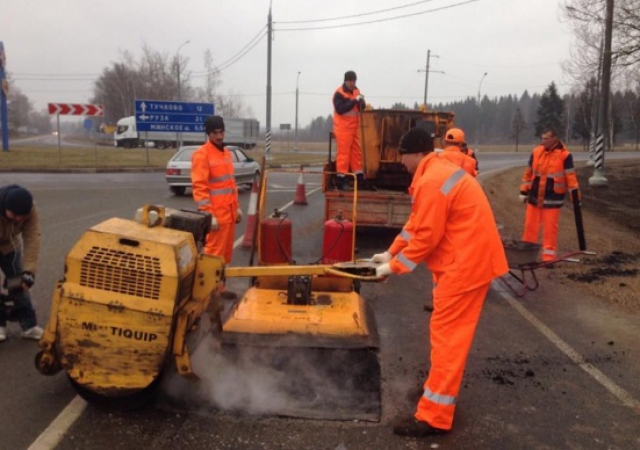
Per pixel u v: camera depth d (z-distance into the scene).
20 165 24.70
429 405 3.62
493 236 3.62
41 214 11.82
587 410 4.04
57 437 3.45
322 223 11.43
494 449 3.50
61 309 3.53
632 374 4.68
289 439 3.51
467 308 3.59
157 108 27.00
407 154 3.87
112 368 3.56
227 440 3.47
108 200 14.52
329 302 4.64
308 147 70.69
